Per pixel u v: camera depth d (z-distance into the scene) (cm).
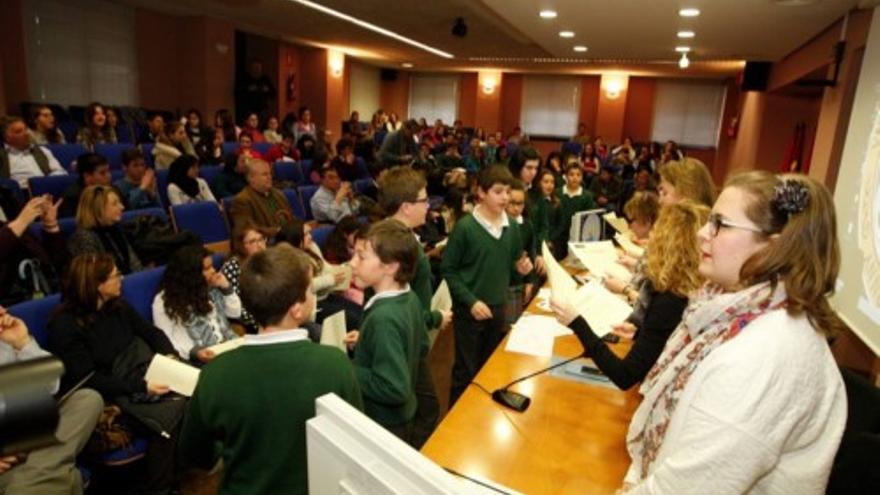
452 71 1413
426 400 188
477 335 229
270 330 123
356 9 695
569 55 962
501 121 1402
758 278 80
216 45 872
